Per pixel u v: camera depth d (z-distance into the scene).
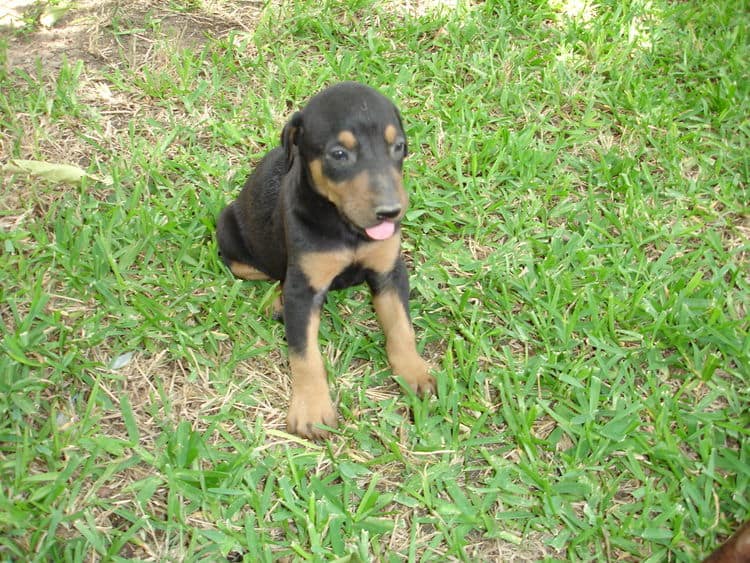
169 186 1.27
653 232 1.27
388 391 1.12
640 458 1.07
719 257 1.26
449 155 1.33
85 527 0.97
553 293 1.19
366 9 1.54
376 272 1.10
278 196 1.11
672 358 1.14
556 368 1.13
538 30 1.53
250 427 1.08
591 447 1.06
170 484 1.01
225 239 1.19
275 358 1.15
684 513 1.02
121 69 1.42
